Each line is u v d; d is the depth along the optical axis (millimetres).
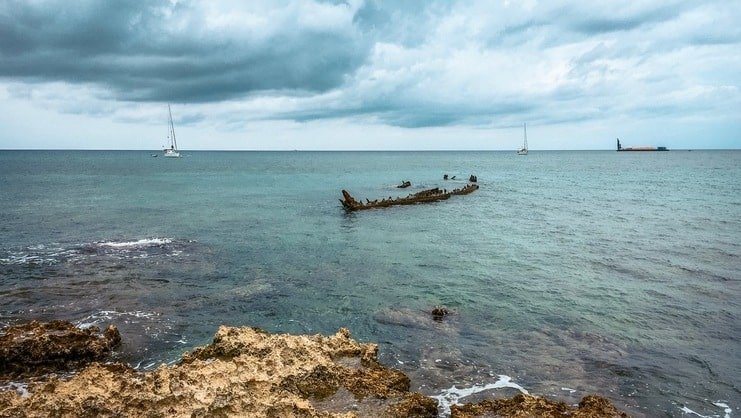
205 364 14953
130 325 20688
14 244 36469
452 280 28094
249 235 41469
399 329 20750
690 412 14508
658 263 31719
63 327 18406
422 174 138625
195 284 26750
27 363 16594
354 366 16516
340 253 34906
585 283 27406
